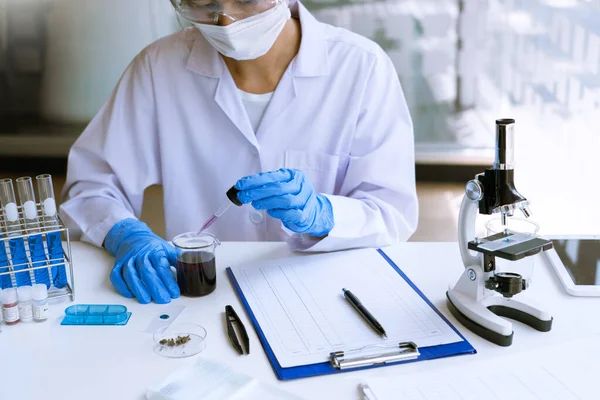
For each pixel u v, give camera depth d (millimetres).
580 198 3717
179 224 2029
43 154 4238
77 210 1838
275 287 1439
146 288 1417
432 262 1572
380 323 1289
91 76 4105
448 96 4164
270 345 1222
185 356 1204
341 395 1097
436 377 1120
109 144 1934
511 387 1095
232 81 1869
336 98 1909
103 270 1559
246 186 1436
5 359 1201
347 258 1585
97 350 1227
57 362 1190
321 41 1895
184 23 3912
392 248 1652
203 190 2006
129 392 1107
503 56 4086
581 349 1189
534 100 4148
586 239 1656
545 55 4082
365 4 4016
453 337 1245
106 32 4012
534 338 1255
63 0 3961
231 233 2018
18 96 4145
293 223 1512
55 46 4051
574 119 4152
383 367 1166
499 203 1242
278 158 1931
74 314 1324
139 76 1942
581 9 3973
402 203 1876
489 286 1283
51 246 1397
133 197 1984
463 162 4164
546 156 4047
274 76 1882
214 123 1919
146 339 1261
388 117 1932
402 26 4055
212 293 1432
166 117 1933
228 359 1196
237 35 1635
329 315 1322
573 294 1411
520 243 1241
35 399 1091
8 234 1362
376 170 1864
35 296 1314
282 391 1106
